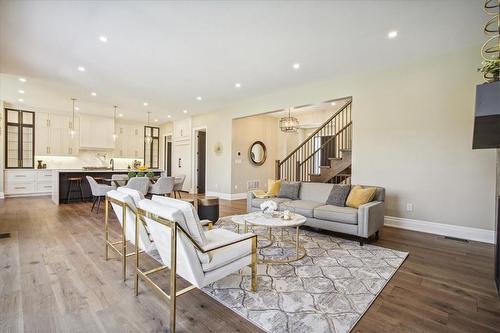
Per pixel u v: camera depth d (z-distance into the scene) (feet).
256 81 16.72
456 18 9.43
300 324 5.70
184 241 5.46
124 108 25.40
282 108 19.26
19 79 16.56
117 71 14.98
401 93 13.83
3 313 5.99
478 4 8.57
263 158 27.35
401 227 13.88
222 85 17.63
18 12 9.06
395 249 10.62
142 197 7.93
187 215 5.66
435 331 5.53
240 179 24.99
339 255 9.90
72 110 26.55
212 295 6.95
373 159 14.79
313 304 6.50
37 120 26.13
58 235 12.19
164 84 17.43
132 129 33.32
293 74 15.40
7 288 7.17
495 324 5.77
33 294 6.87
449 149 12.48
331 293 7.05
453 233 12.39
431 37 10.91
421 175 13.26
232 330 5.53
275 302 6.59
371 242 11.55
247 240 7.10
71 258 9.39
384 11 9.00
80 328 5.51
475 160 11.86
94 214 16.83
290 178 24.43
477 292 7.18
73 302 6.51
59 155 27.37
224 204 21.50
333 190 13.48
